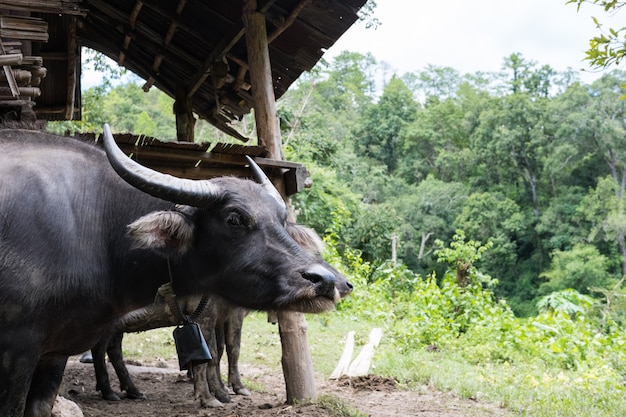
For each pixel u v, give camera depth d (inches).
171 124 2005.4
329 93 3144.7
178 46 395.5
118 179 180.9
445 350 477.4
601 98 2204.7
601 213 1915.6
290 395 282.4
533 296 1980.8
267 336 514.0
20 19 229.1
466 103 2655.0
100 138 229.1
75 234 170.2
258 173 194.1
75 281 168.1
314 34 337.7
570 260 1840.6
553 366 436.5
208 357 187.9
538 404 309.4
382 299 668.1
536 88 2928.2
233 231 172.7
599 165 2164.1
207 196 170.9
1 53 223.9
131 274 178.1
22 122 189.8
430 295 578.9
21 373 161.2
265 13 317.4
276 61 363.9
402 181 2239.2
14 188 165.5
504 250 1984.5
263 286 170.9
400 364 396.2
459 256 616.7
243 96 409.4
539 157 2202.3
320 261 184.2
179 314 185.6
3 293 158.7
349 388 343.9
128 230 164.6
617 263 1851.6
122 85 2228.1
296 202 831.7
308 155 932.0
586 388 349.1
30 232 163.2
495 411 300.4
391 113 2714.1
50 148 179.2
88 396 302.7
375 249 1018.7
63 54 384.2
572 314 693.3
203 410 276.7
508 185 2298.2
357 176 2106.3
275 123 308.3
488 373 388.2
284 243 172.6
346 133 2719.0
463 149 2488.9
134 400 300.0
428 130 2546.8
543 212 2124.8
